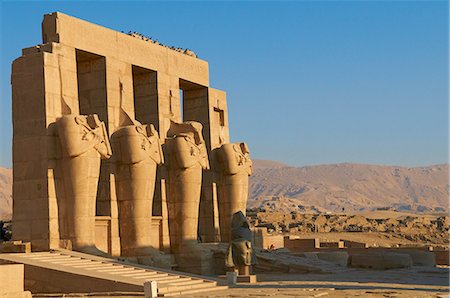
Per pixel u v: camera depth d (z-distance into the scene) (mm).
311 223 70125
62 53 30156
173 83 37125
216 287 25000
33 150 28969
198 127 35719
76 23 31281
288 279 29188
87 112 32906
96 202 31828
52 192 28609
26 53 30438
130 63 34250
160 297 22062
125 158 31500
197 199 34969
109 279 23688
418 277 30156
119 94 33344
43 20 30781
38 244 28469
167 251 34375
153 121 35844
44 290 24547
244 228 28234
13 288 22484
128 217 31625
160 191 34531
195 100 40469
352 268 36250
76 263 26172
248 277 27047
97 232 30906
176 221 34625
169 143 34750
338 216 76688
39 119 28938
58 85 29688
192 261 34156
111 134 32219
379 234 65750
